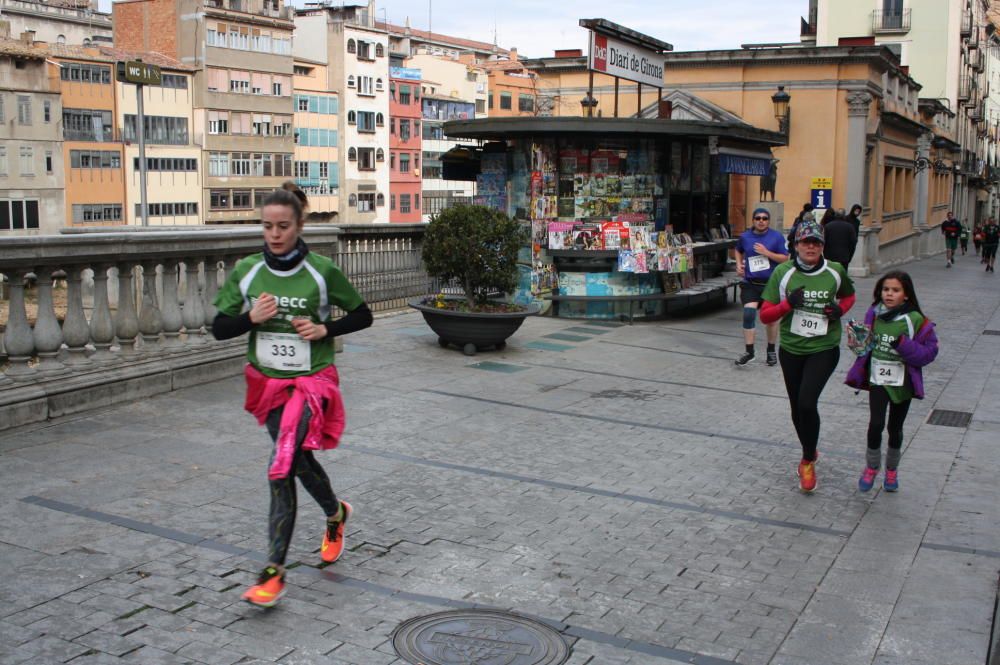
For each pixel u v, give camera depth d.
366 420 8.16
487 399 9.20
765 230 11.48
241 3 74.38
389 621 4.41
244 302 4.60
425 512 5.91
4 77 58.47
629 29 15.41
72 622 4.23
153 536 5.28
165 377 8.59
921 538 5.86
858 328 6.59
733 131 15.76
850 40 28.36
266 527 5.48
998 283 27.08
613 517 6.00
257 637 4.19
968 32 52.97
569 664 4.07
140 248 8.30
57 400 7.62
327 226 10.89
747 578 5.12
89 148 63.47
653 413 8.96
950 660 4.25
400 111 93.31
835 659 4.23
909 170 38.78
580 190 14.95
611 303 15.06
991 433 8.71
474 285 11.70
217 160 72.44
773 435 8.33
